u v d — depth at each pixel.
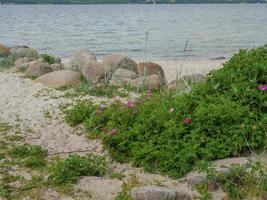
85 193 4.96
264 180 4.70
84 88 8.69
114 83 9.13
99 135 6.30
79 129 6.65
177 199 4.66
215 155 5.26
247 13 68.25
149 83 8.74
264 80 6.02
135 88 8.84
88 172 5.33
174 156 5.27
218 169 4.93
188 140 5.43
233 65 6.43
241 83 5.99
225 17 53.38
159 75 9.37
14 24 36.91
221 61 17.12
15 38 25.34
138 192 4.70
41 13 64.69
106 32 29.58
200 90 6.25
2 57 13.10
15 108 7.74
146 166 5.33
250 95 5.80
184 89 7.40
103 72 9.30
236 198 4.66
